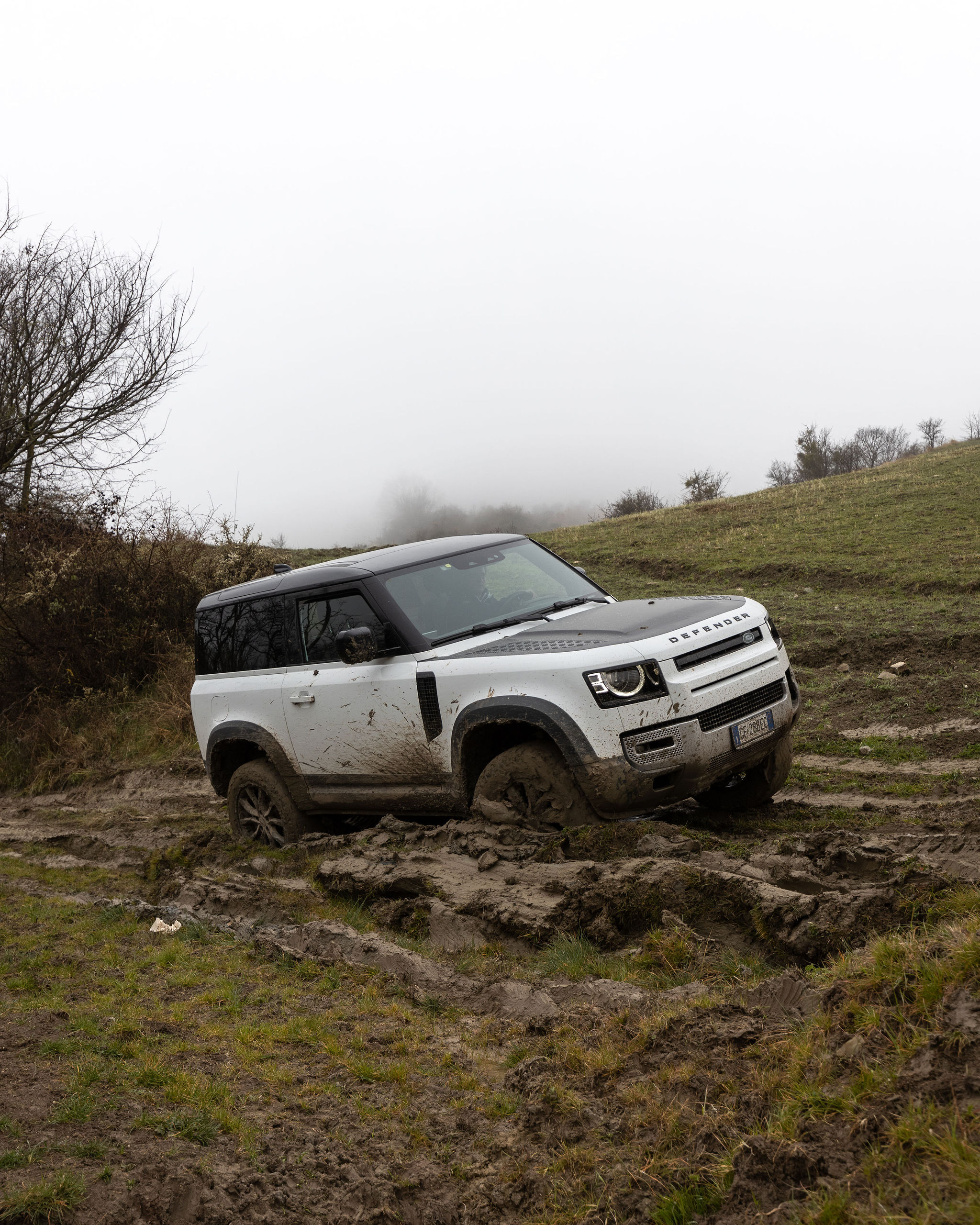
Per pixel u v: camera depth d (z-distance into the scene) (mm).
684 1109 2932
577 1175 2820
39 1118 3166
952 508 25375
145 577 15516
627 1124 2975
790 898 4184
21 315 19062
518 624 6418
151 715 13688
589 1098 3215
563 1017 3863
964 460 34750
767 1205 2344
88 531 16266
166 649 15086
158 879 7074
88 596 15172
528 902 4879
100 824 9930
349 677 6582
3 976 4926
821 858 4859
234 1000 4410
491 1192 2844
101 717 14039
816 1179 2340
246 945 5230
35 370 19172
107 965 5027
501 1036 3896
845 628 12820
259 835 7527
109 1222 2627
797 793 7340
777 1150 2428
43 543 15844
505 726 5859
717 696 5590
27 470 19844
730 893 4414
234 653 7566
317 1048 3877
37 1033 3965
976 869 4168
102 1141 3023
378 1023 4109
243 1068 3682
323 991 4516
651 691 5387
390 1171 2969
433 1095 3465
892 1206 2127
